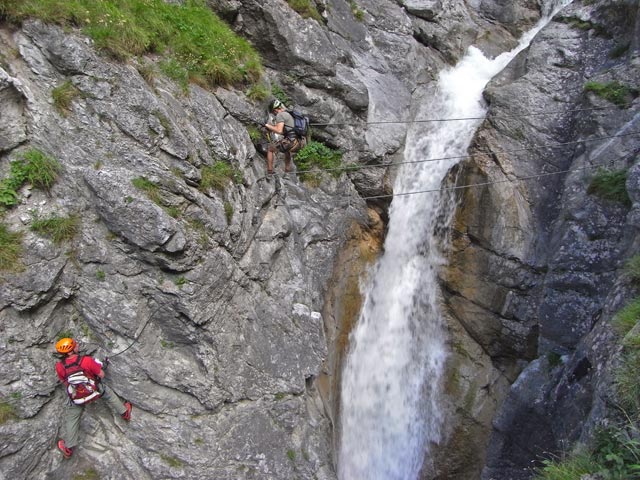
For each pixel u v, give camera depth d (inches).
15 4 288.7
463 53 652.7
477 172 495.5
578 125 483.2
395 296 510.6
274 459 331.6
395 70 569.6
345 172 477.1
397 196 525.3
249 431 328.2
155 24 351.3
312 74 461.7
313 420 366.6
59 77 298.7
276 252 389.1
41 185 284.8
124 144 306.7
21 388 267.7
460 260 494.3
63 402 284.5
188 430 310.0
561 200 468.1
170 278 309.4
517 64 576.4
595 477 237.3
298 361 366.0
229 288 338.0
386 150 503.8
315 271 430.3
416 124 559.8
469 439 475.8
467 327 493.0
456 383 488.7
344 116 480.7
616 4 510.6
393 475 478.9
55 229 284.2
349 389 462.9
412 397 496.7
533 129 502.3
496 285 475.8
